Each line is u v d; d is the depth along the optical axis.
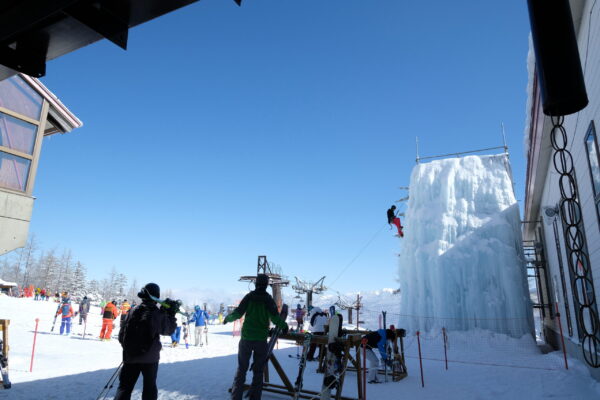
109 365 8.70
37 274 79.38
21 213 7.05
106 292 100.75
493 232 16.62
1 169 6.90
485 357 12.33
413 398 6.36
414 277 17.92
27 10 2.65
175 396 5.84
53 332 15.37
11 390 5.83
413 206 19.03
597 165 6.89
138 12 2.82
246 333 5.05
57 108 8.10
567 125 8.95
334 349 5.28
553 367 9.98
